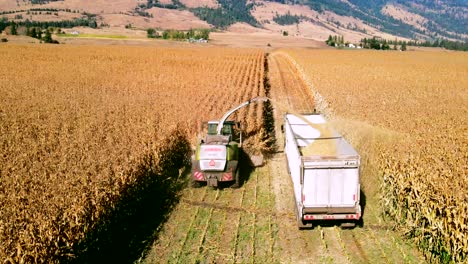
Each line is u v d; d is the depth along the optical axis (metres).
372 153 16.72
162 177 16.16
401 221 12.58
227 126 17.20
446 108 23.97
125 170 13.14
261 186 16.08
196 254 11.32
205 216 13.53
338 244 11.99
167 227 12.80
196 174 15.04
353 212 12.06
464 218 9.70
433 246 10.84
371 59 73.88
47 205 10.69
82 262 10.16
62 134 18.33
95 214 10.86
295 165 13.73
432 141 16.28
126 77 40.88
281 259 11.22
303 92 37.72
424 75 44.78
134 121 20.61
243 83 38.03
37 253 8.82
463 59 80.06
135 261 10.95
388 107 24.44
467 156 14.20
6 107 23.92
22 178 12.64
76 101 26.36
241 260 11.13
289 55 81.88
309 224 12.42
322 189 12.16
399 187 12.57
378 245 11.88
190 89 32.88
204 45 142.12
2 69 45.78
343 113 22.64
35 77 39.44
